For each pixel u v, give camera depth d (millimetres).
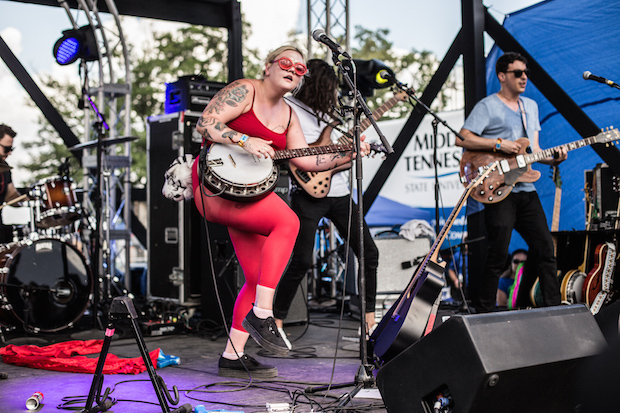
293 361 3635
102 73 6379
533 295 4684
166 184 3193
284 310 3955
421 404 1957
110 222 6191
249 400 2744
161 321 4863
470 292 5477
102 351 2334
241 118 2961
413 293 2777
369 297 3941
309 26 6590
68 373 3322
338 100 3799
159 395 2289
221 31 14773
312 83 3748
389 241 5008
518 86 4262
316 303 6430
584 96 5051
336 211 3959
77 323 4973
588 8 4988
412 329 2676
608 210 4695
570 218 5160
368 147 2918
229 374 3199
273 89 2988
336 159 3223
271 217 2955
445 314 3801
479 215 5445
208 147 3059
